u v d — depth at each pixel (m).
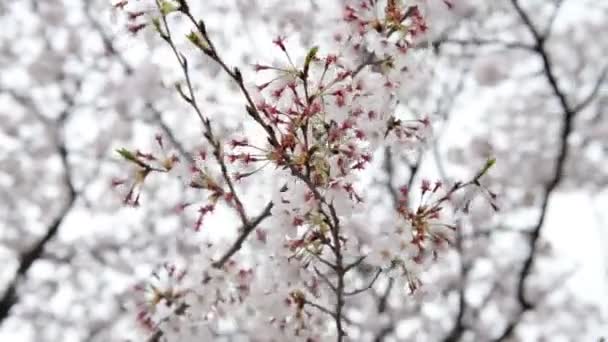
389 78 2.85
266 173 2.83
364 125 2.69
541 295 8.30
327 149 2.60
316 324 3.10
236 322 3.18
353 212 2.64
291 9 6.85
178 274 2.89
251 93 2.65
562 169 6.52
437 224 2.81
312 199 2.65
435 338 7.78
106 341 7.72
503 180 8.33
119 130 7.77
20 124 7.96
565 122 6.67
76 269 7.71
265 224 2.79
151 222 7.62
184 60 2.58
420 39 2.89
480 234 7.41
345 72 2.64
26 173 7.90
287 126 2.55
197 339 2.88
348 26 2.85
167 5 2.53
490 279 8.19
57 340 7.76
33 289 7.58
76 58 8.02
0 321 6.14
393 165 6.53
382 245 2.76
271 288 2.98
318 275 2.97
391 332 7.75
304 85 2.50
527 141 8.81
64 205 7.38
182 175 2.72
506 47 7.87
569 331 8.55
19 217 7.68
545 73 6.88
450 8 2.99
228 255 2.92
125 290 7.18
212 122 2.98
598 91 7.11
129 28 2.74
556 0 7.14
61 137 7.61
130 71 7.97
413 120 2.92
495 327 8.06
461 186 2.79
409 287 2.85
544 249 8.12
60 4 8.15
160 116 7.77
